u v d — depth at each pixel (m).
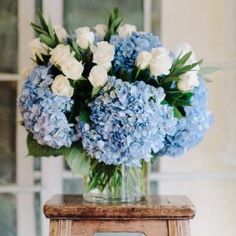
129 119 0.97
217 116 1.43
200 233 1.43
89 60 1.04
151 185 1.43
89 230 1.03
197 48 1.43
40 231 1.41
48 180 1.41
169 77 1.03
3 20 1.42
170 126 1.02
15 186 1.41
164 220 1.03
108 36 1.13
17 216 1.41
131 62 1.04
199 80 1.11
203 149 1.43
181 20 1.43
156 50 1.03
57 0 1.42
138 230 1.03
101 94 0.99
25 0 1.42
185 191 1.43
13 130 1.41
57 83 1.01
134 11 1.42
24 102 1.05
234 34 1.43
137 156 1.01
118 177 1.10
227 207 1.43
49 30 1.08
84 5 1.42
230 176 1.43
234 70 1.43
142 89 0.99
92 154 1.02
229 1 1.43
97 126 1.00
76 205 1.04
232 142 1.43
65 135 1.03
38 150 1.10
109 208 1.03
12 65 1.42
